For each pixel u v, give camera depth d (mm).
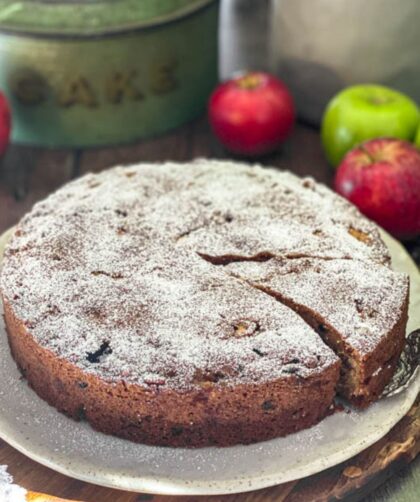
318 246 759
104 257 745
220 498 682
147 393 671
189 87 1008
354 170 875
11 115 974
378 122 925
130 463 680
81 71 947
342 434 696
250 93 969
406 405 714
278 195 809
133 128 997
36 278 731
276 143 992
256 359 682
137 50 951
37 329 700
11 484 690
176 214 784
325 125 958
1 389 724
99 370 677
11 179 957
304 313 718
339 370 695
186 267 738
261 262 748
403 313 722
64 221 775
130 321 701
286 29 1002
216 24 1011
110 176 831
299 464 678
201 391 670
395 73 982
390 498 704
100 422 694
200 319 702
